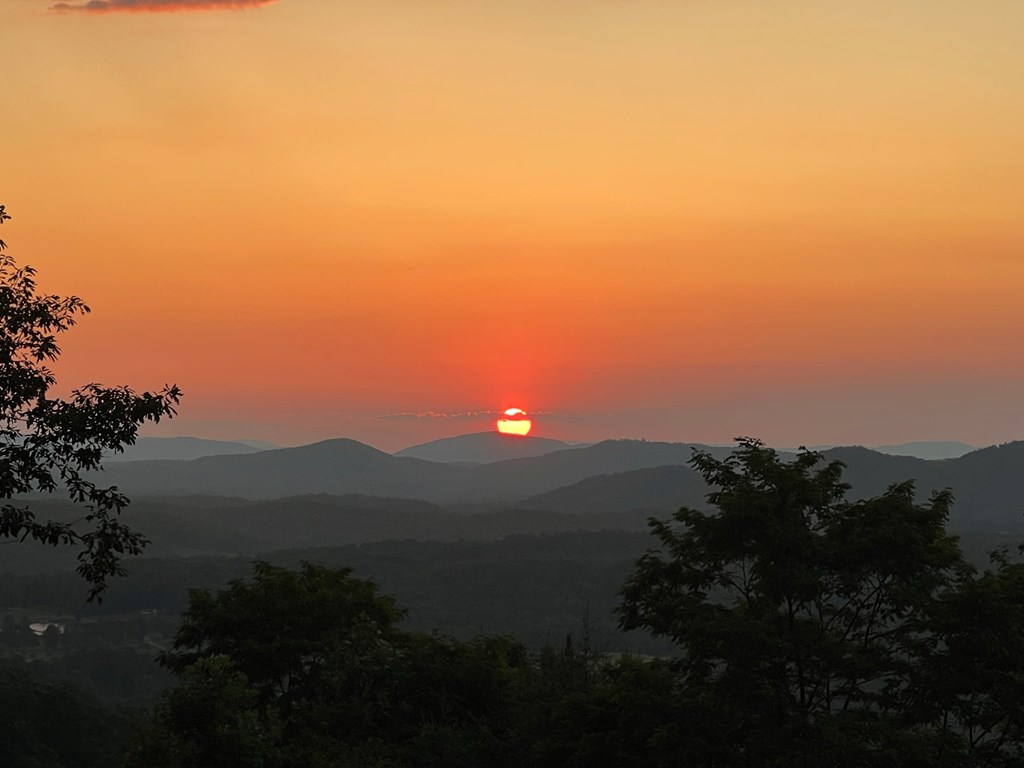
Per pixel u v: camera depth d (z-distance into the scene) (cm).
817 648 2884
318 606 4378
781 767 2673
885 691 3005
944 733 2859
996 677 2816
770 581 2989
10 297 2575
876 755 2634
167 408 2691
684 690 3050
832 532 3098
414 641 4122
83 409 2623
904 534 2933
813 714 2856
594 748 2991
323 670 4041
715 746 2856
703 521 3158
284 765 3086
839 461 3225
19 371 2556
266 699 4194
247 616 4216
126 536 2688
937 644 3027
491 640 4212
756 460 3144
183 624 4331
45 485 2620
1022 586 2992
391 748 3503
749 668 2878
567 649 3825
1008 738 2928
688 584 3275
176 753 2747
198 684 2878
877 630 3189
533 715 3478
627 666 3156
